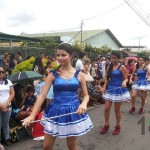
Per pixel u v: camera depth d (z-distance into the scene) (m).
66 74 3.80
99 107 9.85
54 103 3.81
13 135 5.98
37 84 6.84
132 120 8.03
